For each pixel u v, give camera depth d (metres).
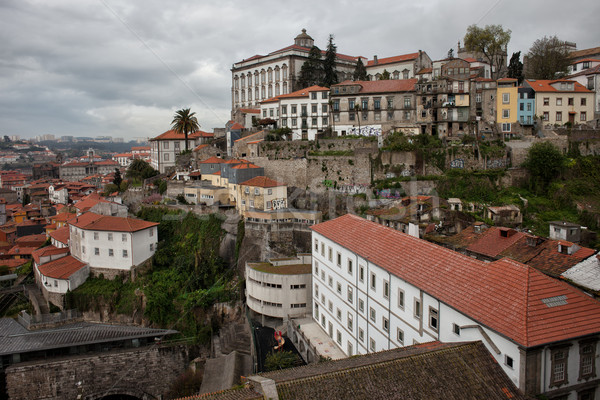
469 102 94.94
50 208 157.50
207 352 67.56
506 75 118.38
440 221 66.75
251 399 26.05
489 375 28.56
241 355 61.19
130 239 79.00
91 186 192.12
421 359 29.45
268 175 93.81
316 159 90.75
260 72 146.62
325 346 53.69
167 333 69.06
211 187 96.81
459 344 30.73
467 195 82.56
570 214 75.44
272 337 61.97
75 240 85.62
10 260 104.75
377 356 32.41
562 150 86.94
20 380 61.16
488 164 86.56
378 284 43.88
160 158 131.00
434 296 34.91
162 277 78.75
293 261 70.94
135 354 65.50
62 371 62.50
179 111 124.38
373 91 101.06
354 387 27.62
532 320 28.52
